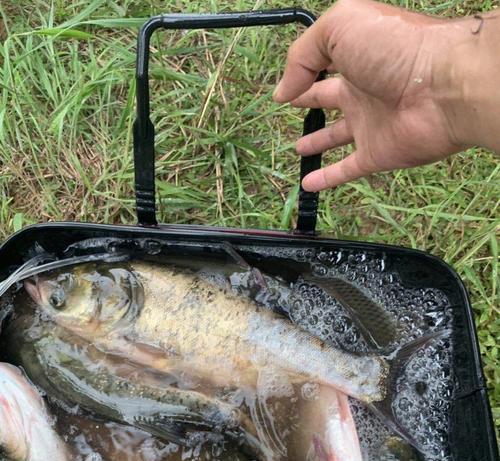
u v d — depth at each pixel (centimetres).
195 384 45
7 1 66
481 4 67
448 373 45
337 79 45
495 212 59
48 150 59
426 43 37
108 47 63
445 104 38
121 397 44
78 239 47
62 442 43
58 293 46
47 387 44
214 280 47
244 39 65
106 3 66
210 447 44
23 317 46
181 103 63
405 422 44
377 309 48
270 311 47
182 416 44
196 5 66
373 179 61
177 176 60
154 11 66
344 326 47
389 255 47
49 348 45
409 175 60
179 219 59
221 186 59
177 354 46
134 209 58
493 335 54
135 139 44
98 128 61
